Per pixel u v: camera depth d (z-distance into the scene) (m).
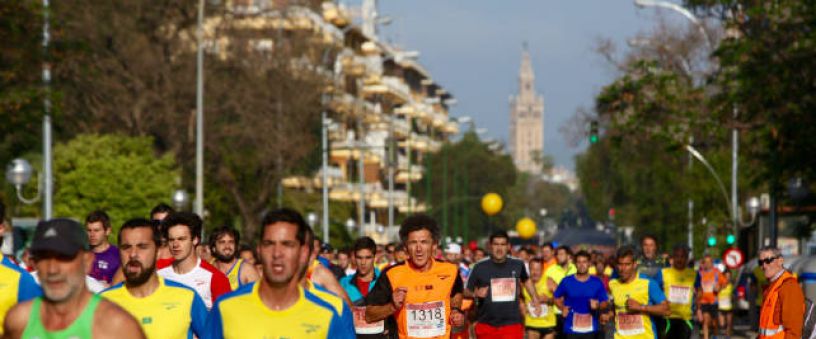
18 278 20.78
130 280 20.55
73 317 14.27
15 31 61.44
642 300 37.47
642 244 43.41
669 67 111.75
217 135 121.50
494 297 37.09
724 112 74.12
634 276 37.56
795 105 68.50
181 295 20.73
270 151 121.44
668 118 77.44
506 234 36.88
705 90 78.31
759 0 69.44
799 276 41.56
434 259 27.36
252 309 16.52
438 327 27.27
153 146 124.31
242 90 121.38
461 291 27.45
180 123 122.75
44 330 14.31
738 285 86.00
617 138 80.31
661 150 132.50
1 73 63.47
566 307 41.47
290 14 127.31
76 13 113.62
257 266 32.44
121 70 118.38
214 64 122.25
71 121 119.12
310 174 141.88
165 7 120.12
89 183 104.00
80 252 14.20
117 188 104.50
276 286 16.39
